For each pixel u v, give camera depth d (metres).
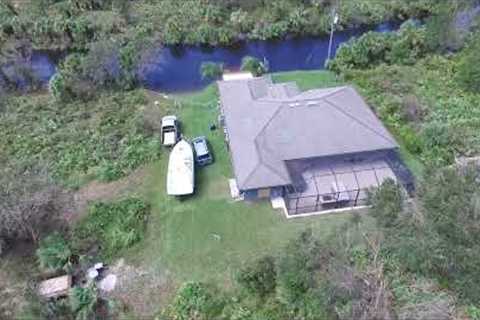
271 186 39.00
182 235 38.19
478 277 30.75
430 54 58.53
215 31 64.94
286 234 38.03
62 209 39.56
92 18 65.75
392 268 32.22
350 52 57.00
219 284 34.44
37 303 31.38
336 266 31.11
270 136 41.66
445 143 44.81
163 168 44.41
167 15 68.06
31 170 41.19
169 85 57.06
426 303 30.14
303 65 61.38
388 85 53.41
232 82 49.41
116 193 41.94
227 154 45.62
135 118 49.62
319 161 42.53
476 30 57.84
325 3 69.06
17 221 35.34
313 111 43.03
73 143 46.69
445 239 31.30
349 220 37.53
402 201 34.25
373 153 43.44
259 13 68.25
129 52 54.28
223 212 40.03
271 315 31.52
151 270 35.75
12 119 49.78
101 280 35.09
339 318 29.88
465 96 51.72
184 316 32.06
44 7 68.38
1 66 58.81
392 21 70.12
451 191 33.28
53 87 52.44
